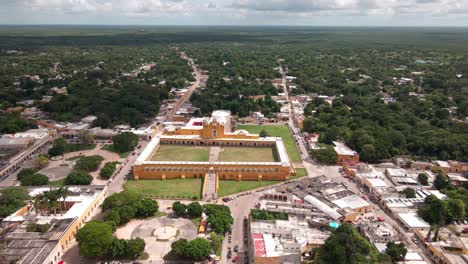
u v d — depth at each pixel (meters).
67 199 182.38
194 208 178.25
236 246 158.25
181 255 146.38
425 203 192.12
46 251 139.62
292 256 143.38
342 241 143.25
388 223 176.00
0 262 133.00
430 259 153.00
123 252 146.50
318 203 190.75
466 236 166.25
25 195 181.38
